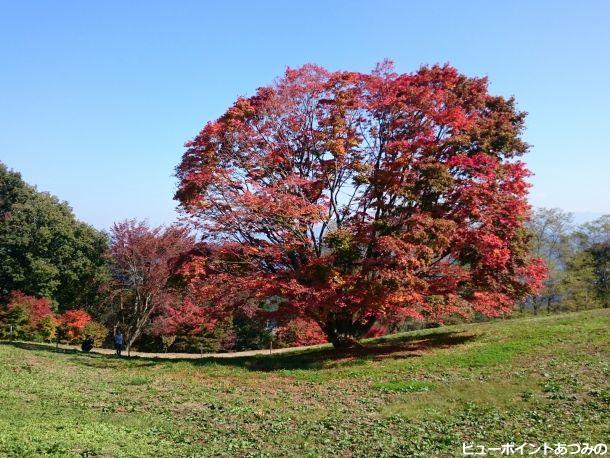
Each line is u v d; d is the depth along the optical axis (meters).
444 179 17.84
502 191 19.03
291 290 18.17
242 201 18.11
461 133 19.72
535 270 19.92
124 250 35.25
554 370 14.10
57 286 41.81
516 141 21.41
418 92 19.02
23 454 7.73
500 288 19.95
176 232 34.56
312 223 18.78
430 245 17.53
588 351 15.76
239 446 9.53
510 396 12.18
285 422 11.28
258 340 43.81
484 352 17.23
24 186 43.56
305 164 20.39
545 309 39.62
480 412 11.26
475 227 18.62
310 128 20.12
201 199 18.95
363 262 18.36
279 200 17.95
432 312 19.38
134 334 34.53
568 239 40.50
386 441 9.61
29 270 39.94
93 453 8.34
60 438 8.90
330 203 20.00
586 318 21.55
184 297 35.50
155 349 41.97
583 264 39.69
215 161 19.59
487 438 9.63
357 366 17.56
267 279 18.38
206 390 15.07
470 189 18.20
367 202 19.84
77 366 20.09
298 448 9.41
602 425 9.90
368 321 21.67
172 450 9.13
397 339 23.75
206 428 10.80
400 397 13.10
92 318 43.50
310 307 18.25
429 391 13.40
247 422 11.33
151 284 34.62
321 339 36.62
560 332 18.89
